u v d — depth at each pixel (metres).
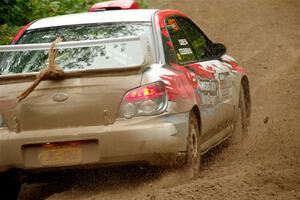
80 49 15.58
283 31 41.06
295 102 26.66
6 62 15.95
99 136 14.46
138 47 15.44
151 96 14.62
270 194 13.77
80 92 14.60
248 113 21.39
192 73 16.50
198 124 16.36
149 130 14.48
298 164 16.44
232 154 18.97
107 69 14.48
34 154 14.70
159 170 15.34
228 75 19.30
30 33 16.84
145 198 14.00
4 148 14.66
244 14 45.84
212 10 47.34
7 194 15.95
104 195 14.89
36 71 15.59
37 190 16.80
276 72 32.34
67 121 14.61
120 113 14.59
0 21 30.52
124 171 16.16
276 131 21.02
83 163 14.60
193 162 15.73
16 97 14.70
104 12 17.44
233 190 13.98
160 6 48.88
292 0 49.44
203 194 13.77
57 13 32.34
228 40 39.78
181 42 17.23
